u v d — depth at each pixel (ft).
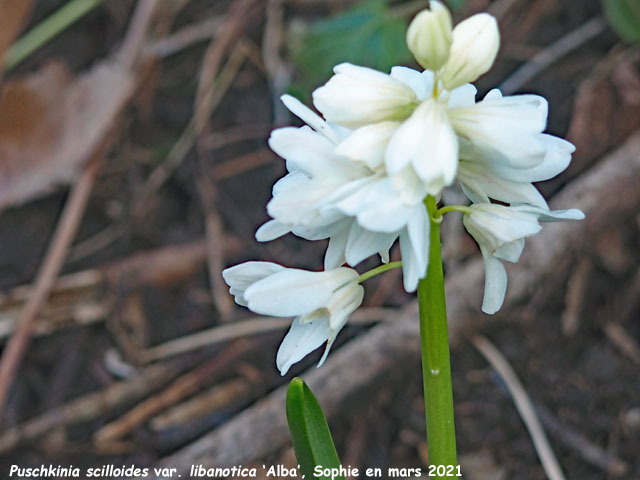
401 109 0.45
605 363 0.83
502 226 0.47
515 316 0.83
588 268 0.88
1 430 0.83
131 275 0.92
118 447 0.81
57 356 0.88
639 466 0.76
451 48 0.45
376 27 0.92
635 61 0.97
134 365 0.87
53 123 0.91
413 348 0.76
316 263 0.93
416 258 0.43
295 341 0.49
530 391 0.81
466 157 0.47
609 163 0.83
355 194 0.44
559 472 0.73
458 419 0.80
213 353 0.87
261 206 0.99
